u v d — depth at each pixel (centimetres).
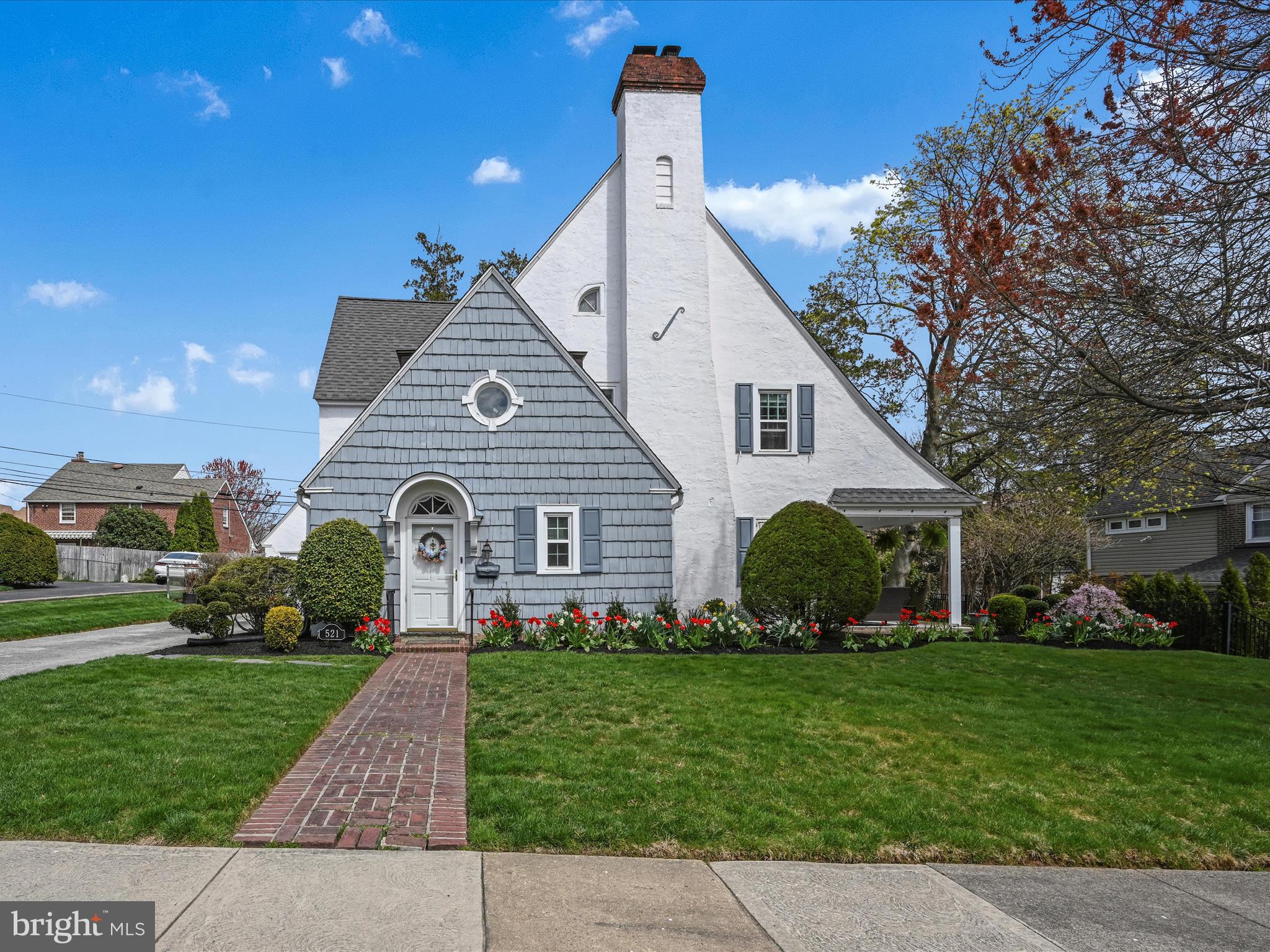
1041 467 1348
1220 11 884
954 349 2205
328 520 1574
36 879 496
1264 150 898
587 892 523
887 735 912
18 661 1281
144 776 659
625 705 987
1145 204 945
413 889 508
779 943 473
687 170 1934
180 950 422
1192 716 1081
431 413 1623
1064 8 879
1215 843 678
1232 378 957
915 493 1936
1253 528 2739
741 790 713
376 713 953
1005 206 1023
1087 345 976
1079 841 660
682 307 1903
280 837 573
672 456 1867
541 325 1666
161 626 1972
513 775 726
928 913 526
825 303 2800
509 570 1633
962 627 1861
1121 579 2805
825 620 1592
